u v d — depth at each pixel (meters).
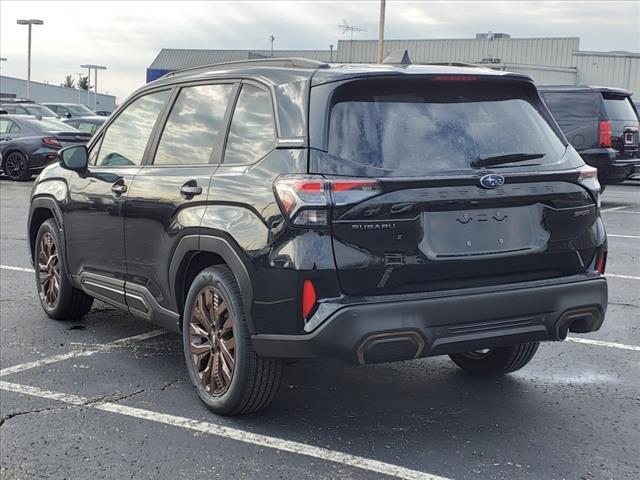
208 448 3.97
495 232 3.93
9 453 3.94
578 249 4.17
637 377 5.05
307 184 3.68
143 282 5.00
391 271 3.72
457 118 4.07
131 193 5.03
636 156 14.59
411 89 4.05
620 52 43.09
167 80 5.24
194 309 4.47
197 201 4.38
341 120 3.87
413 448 3.95
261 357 4.04
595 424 4.26
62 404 4.59
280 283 3.75
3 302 7.09
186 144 4.80
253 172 4.06
